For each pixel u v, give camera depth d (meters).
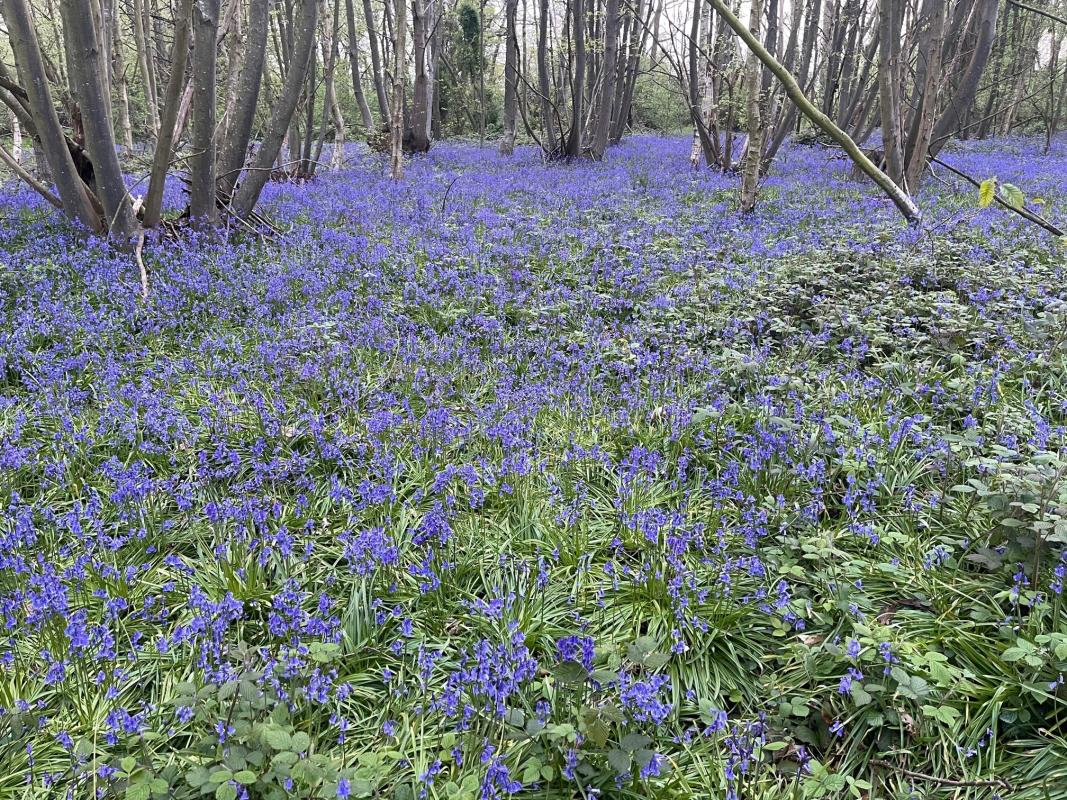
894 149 14.54
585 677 3.00
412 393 6.14
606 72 23.70
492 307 8.06
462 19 37.34
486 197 15.07
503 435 5.24
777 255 9.73
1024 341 6.39
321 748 3.10
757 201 14.48
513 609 3.78
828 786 2.80
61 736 2.85
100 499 4.70
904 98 16.53
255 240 11.11
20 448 5.17
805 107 4.13
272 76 23.67
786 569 3.97
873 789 3.02
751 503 4.59
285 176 18.56
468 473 4.76
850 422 5.10
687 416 5.44
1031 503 3.70
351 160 24.55
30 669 3.50
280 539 3.98
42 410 5.72
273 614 3.43
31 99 9.73
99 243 10.05
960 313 6.88
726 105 22.25
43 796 2.89
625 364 6.48
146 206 10.77
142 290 8.11
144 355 6.84
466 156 25.55
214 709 3.04
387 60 29.91
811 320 7.54
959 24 18.70
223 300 8.02
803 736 3.28
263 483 4.97
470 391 6.28
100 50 9.74
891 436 5.14
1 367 6.31
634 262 9.52
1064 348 6.10
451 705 3.06
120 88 18.77
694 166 21.80
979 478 4.64
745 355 6.27
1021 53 29.31
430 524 4.25
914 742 3.18
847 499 4.29
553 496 4.62
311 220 12.49
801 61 23.80
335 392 6.08
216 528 4.27
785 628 3.66
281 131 11.52
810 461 4.88
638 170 20.69
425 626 3.80
